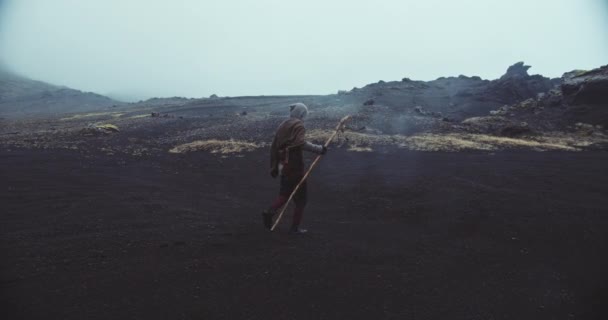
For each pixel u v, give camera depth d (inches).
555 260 159.8
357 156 463.2
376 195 281.0
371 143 541.6
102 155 486.0
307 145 185.3
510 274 146.4
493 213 227.8
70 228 197.6
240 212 239.8
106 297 123.7
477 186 301.1
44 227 198.5
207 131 682.2
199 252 165.0
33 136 680.4
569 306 122.8
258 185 328.2
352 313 117.1
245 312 116.4
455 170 372.2
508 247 175.2
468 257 163.3
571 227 200.4
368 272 146.6
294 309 118.7
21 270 143.5
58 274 140.6
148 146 567.2
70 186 304.2
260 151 497.4
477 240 185.0
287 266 150.8
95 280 135.9
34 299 121.6
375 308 120.2
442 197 268.1
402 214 233.3
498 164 406.6
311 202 267.4
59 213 226.7
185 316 113.3
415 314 117.1
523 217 219.0
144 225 205.6
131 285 132.5
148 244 174.2
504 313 118.3
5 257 156.3
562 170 370.0
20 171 365.1
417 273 146.5
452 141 556.4
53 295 124.4
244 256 161.0
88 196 271.4
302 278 140.3
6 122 1184.8
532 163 412.8
